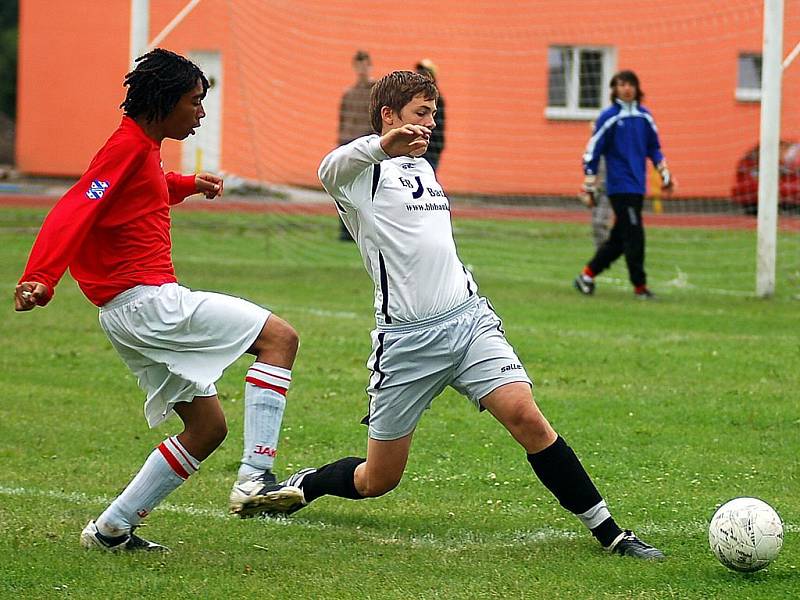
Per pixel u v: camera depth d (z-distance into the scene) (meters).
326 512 19.72
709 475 22.08
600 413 27.11
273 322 17.45
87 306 43.19
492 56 82.25
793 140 63.31
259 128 79.12
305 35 79.00
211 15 88.62
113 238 16.86
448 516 19.55
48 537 17.84
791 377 31.17
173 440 17.27
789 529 18.44
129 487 17.08
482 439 24.86
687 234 69.31
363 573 16.22
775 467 22.67
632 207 46.06
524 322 40.34
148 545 17.36
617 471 22.41
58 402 28.08
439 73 82.25
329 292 47.62
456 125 82.69
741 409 27.44
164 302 16.83
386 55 81.62
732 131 77.00
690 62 77.75
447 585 15.64
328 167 16.86
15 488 20.91
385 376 17.36
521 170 82.56
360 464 18.52
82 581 15.75
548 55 81.62
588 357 33.91
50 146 103.44
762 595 15.22
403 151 16.34
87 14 101.31
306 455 23.70
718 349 35.31
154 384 17.41
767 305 45.19
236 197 80.50
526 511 19.86
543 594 15.24
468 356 17.23
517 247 64.62
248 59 77.44
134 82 16.75
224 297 17.27
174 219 74.94
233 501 17.98
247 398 17.59
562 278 53.53
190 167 80.50
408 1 81.00
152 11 95.25
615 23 79.81
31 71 102.81
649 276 54.59
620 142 45.72
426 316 17.05
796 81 69.88
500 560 16.91
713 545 16.02
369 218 17.08
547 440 17.00
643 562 16.77
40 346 35.25
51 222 15.99
